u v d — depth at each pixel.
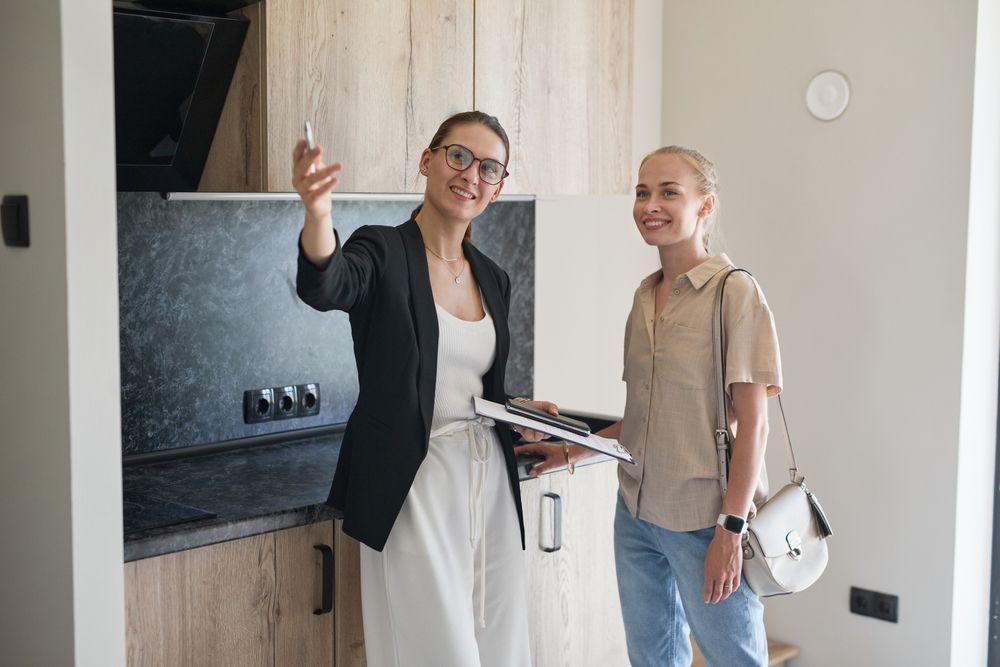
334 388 2.90
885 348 3.13
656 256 3.74
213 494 2.22
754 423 2.10
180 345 2.58
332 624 2.17
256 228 2.70
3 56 1.85
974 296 3.03
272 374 2.77
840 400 3.23
